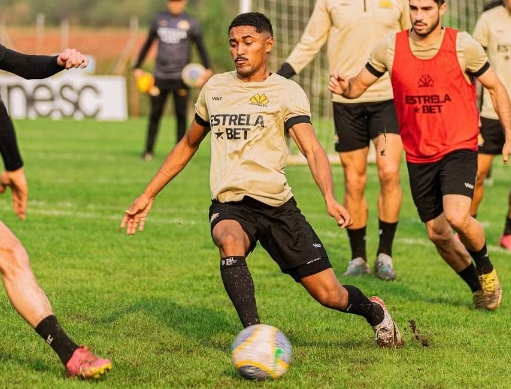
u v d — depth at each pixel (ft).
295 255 40.96
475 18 129.80
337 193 111.34
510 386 38.47
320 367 40.40
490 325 50.03
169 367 39.86
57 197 102.89
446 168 51.26
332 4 65.77
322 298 41.55
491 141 74.95
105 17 376.48
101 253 70.38
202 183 120.37
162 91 138.41
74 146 174.40
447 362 41.91
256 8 138.82
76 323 48.29
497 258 72.74
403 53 51.83
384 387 37.73
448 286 61.41
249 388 36.94
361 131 65.77
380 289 60.18
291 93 41.93
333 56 66.28
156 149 168.35
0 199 100.94
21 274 36.58
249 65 41.73
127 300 54.39
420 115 51.88
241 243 40.22
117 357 41.34
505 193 117.50
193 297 56.08
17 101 255.29
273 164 41.75
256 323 38.88
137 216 43.55
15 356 41.37
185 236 79.25
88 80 261.44
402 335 47.19
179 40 135.95
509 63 75.41
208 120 43.29
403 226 89.61
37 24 321.93
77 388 35.94
